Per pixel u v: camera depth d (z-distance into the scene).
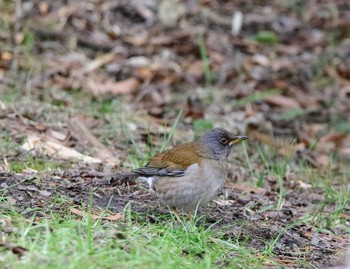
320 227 11.12
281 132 16.22
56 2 19.14
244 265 8.97
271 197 12.36
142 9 19.75
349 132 16.86
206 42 19.28
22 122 13.55
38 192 10.55
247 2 21.12
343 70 19.09
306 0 21.56
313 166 15.02
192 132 15.25
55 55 17.64
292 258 9.78
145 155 13.36
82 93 16.27
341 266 9.62
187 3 20.25
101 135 14.05
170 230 9.41
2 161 11.87
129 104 16.30
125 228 9.33
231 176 13.19
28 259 7.67
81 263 7.67
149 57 18.30
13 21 18.27
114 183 11.45
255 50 19.47
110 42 18.50
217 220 10.76
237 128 15.97
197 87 17.66
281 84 18.23
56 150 12.69
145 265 7.98
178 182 10.20
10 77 16.19
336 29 20.75
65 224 8.80
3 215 9.11
